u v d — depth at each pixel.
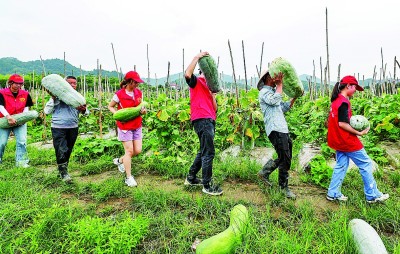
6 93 6.66
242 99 8.39
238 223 3.14
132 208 4.53
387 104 9.30
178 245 3.49
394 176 5.77
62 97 5.52
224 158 7.19
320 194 5.15
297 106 14.52
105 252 3.28
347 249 3.29
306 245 3.23
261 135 8.69
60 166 5.70
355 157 4.55
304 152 7.47
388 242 3.54
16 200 4.64
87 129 12.75
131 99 5.46
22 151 7.05
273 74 4.58
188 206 4.47
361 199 4.74
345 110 4.50
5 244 3.45
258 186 5.47
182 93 14.65
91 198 5.04
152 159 6.83
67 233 3.60
